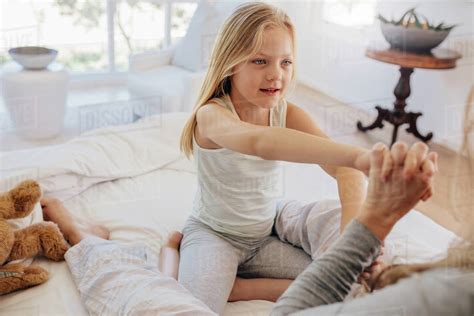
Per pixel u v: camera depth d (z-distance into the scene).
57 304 0.86
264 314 0.86
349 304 0.49
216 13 1.93
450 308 0.44
